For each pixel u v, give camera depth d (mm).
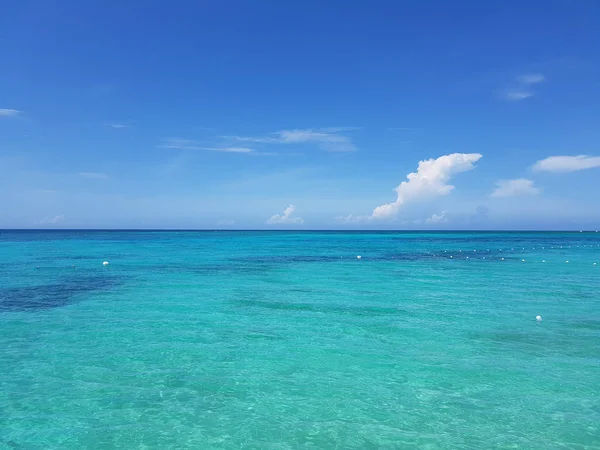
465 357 11328
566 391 9133
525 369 10422
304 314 16375
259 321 15242
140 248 56875
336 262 38031
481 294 20891
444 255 46906
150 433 7395
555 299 19562
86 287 22438
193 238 103062
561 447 7004
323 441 7188
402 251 54406
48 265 32969
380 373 10180
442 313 16562
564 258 42531
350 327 14422
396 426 7672
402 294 20953
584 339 12961
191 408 8320
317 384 9531
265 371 10281
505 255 47062
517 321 15297
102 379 9695
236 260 39656
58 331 13688
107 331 13711
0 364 10570
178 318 15594
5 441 7082
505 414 8109
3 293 20547
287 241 87188
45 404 8398
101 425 7641
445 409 8320
